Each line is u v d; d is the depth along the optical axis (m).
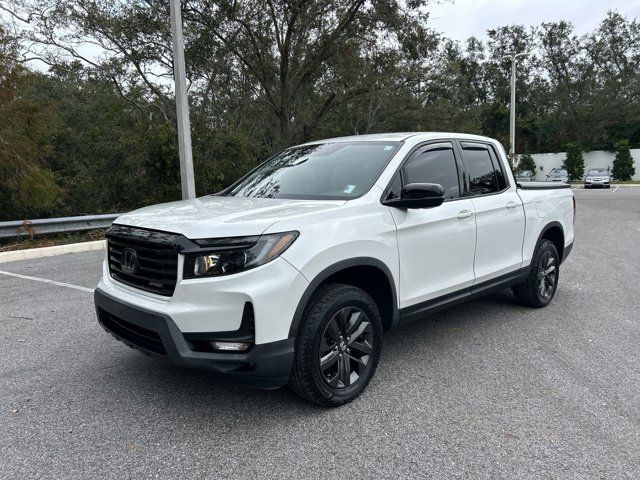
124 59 19.64
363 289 3.87
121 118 21.36
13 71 12.30
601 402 3.57
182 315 2.97
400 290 3.85
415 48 21.91
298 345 3.21
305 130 24.00
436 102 33.78
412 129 32.84
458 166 4.66
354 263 3.43
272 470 2.79
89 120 20.73
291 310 3.07
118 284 3.53
